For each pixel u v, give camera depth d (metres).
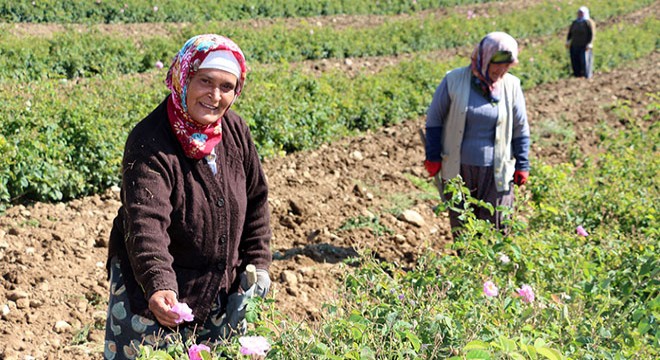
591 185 6.88
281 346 2.86
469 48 21.08
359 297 3.59
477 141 5.39
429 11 27.91
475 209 5.56
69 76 13.41
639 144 8.84
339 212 7.18
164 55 14.71
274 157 8.89
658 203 6.55
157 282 2.71
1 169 6.84
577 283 4.29
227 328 3.11
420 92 12.73
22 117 7.68
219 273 3.01
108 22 19.86
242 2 22.84
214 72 2.80
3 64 12.41
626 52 20.59
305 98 10.75
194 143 2.86
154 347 2.93
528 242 4.96
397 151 9.75
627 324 3.69
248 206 3.19
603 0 30.27
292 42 17.50
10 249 5.73
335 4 25.12
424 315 3.26
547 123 11.39
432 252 4.35
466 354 2.68
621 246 5.22
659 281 3.92
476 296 3.91
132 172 2.80
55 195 7.02
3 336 4.60
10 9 18.44
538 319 3.63
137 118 8.63
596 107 12.94
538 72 16.56
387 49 18.94
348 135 10.40
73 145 7.62
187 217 2.89
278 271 5.76
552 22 25.72
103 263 5.77
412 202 7.72
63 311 5.00
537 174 7.43
